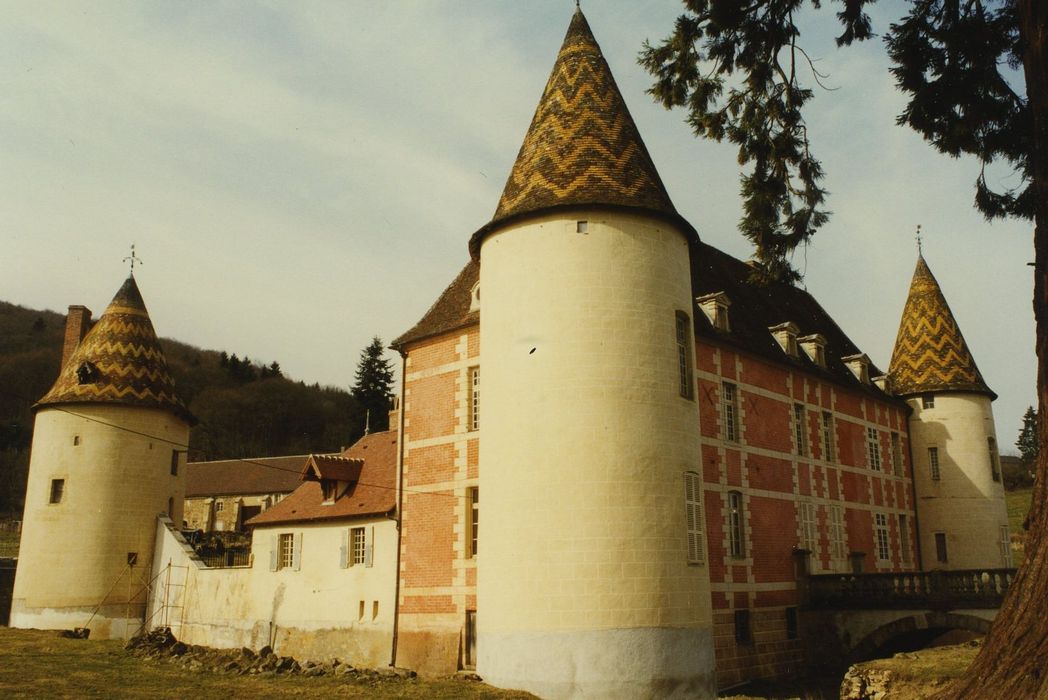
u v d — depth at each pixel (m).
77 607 30.84
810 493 29.12
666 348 19.08
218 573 29.48
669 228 20.06
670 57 14.62
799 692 22.50
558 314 18.66
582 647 16.80
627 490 17.69
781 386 29.08
